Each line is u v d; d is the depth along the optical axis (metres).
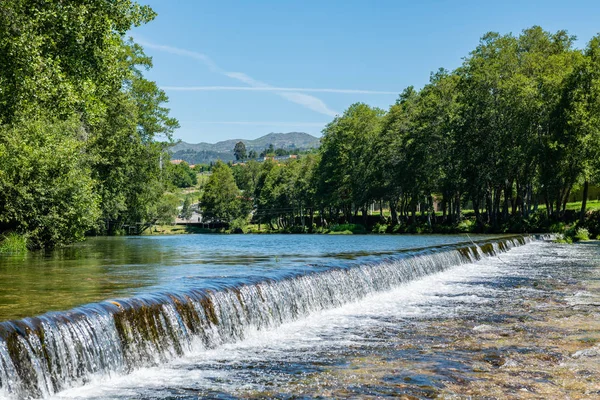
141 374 9.09
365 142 87.69
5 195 27.64
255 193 143.00
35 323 8.13
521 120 58.59
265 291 13.28
